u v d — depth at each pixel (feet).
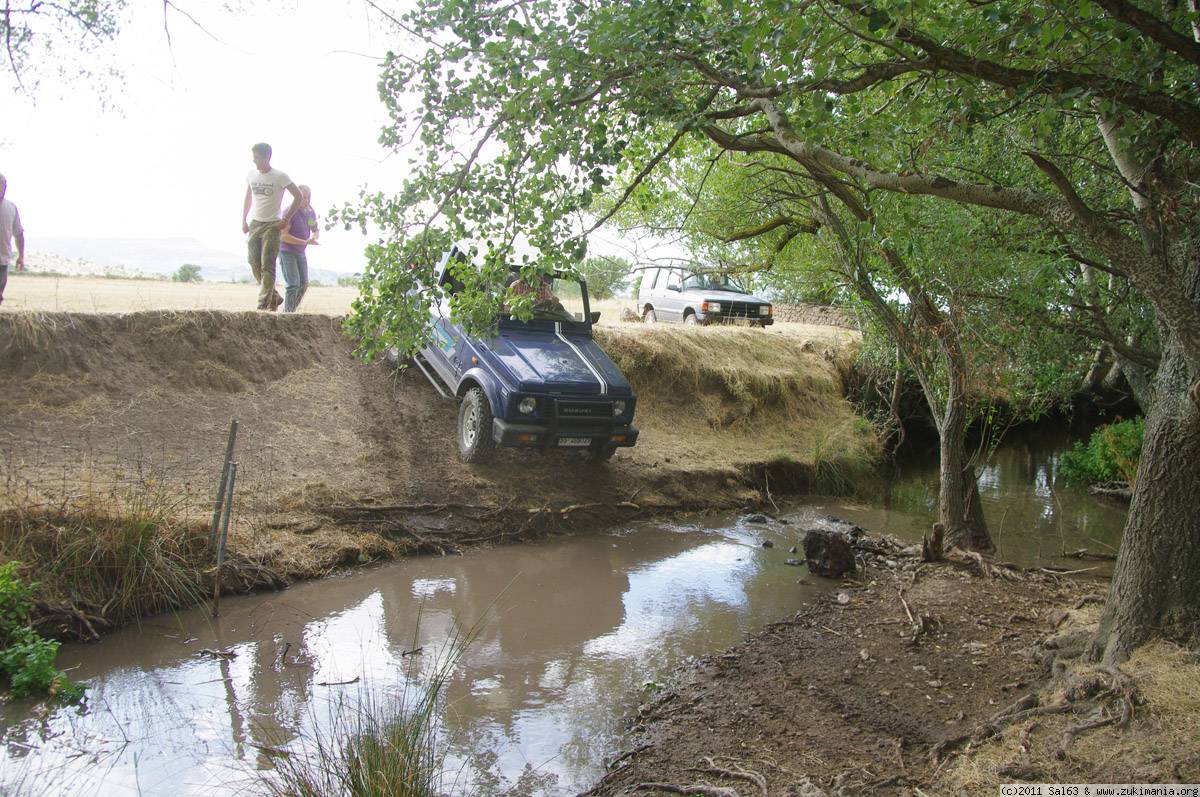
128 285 55.62
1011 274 27.20
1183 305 14.12
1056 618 23.70
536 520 32.40
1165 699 15.37
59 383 30.45
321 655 20.90
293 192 39.06
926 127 18.31
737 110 17.53
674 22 14.57
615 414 33.40
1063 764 14.35
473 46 15.39
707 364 48.32
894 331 31.96
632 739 17.51
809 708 18.72
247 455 30.86
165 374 33.24
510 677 20.29
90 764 15.61
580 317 36.58
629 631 23.73
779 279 39.73
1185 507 17.10
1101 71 15.17
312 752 16.12
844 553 29.40
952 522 32.04
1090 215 14.61
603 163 16.25
